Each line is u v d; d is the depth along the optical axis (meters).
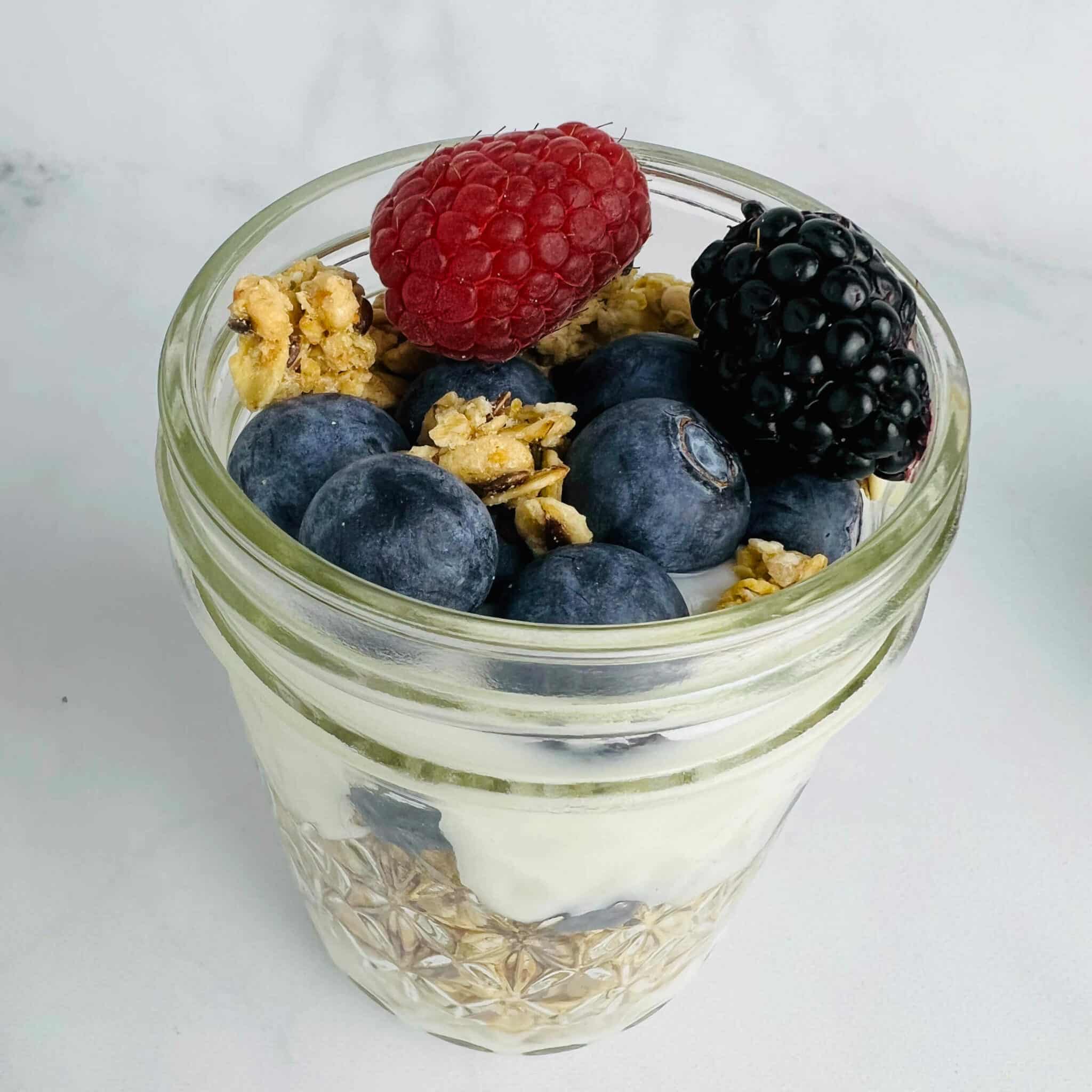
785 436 0.11
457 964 0.13
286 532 0.11
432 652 0.09
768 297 0.11
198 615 0.12
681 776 0.11
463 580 0.10
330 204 0.13
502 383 0.12
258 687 0.11
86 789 0.18
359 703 0.10
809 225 0.11
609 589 0.10
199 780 0.18
